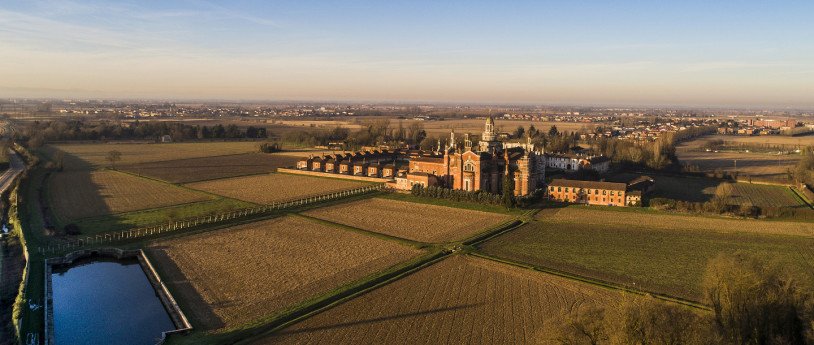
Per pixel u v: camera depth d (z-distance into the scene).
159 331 67.06
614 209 139.25
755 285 54.31
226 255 95.56
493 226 119.12
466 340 61.81
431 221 124.94
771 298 54.50
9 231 112.31
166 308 73.56
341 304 72.62
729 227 119.00
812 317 53.53
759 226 120.06
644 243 105.12
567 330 50.50
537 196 148.25
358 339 62.31
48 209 135.38
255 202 148.75
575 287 79.12
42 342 63.25
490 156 165.00
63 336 65.44
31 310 72.25
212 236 109.00
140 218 126.19
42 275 85.12
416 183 164.62
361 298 74.81
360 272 85.94
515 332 63.78
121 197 154.62
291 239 107.31
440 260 93.06
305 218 126.44
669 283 81.19
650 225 120.44
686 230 116.12
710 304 60.47
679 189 179.88
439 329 64.75
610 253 97.88
